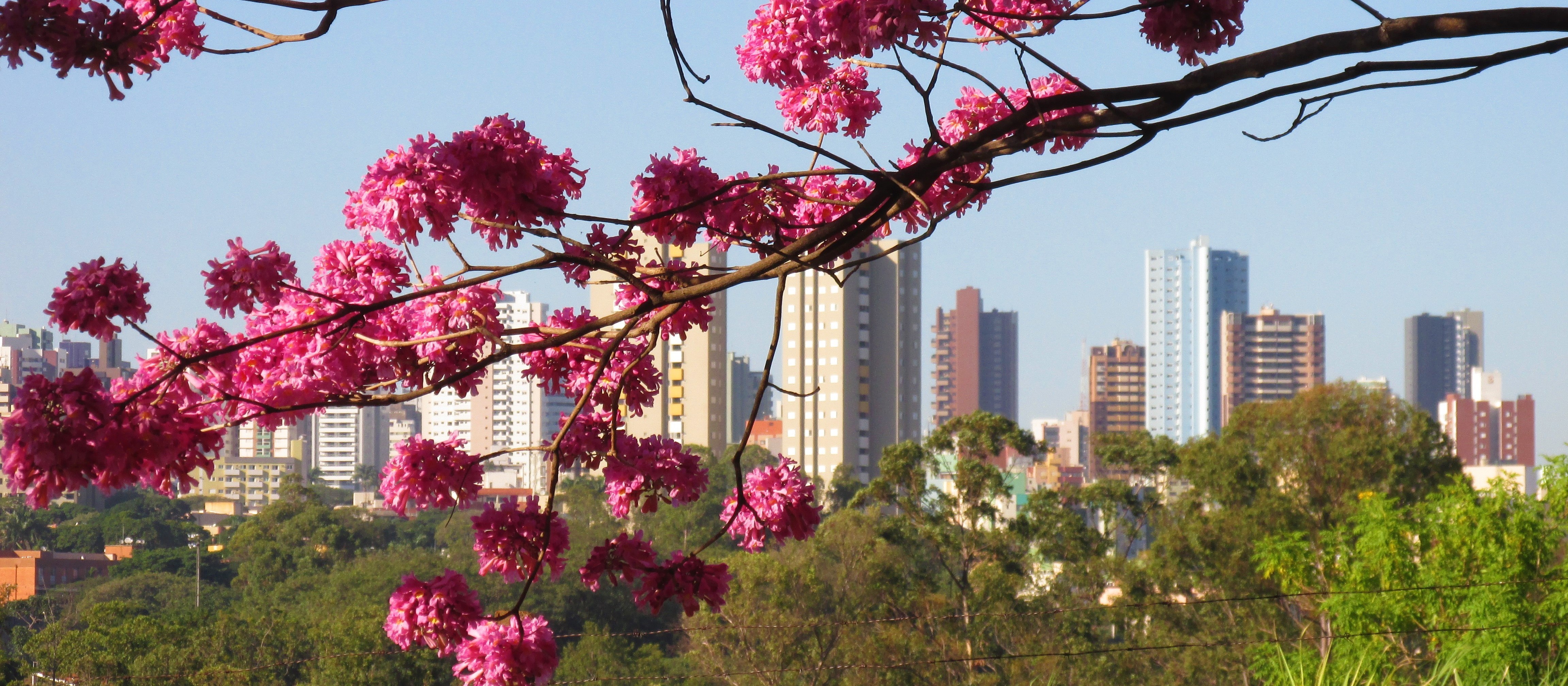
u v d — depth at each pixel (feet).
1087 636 124.77
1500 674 51.13
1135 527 136.05
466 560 176.45
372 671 128.98
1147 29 11.03
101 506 392.68
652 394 14.58
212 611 205.16
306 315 11.67
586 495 204.03
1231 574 119.65
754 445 239.91
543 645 12.51
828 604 130.72
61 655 126.52
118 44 9.84
